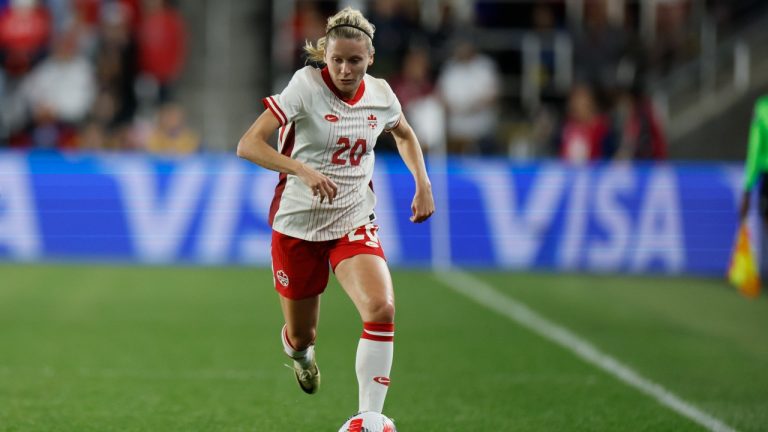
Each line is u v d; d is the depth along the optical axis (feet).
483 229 150.82
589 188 150.61
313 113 54.60
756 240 146.10
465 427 66.44
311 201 56.24
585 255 150.10
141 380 78.95
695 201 149.89
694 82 209.67
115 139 179.83
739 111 193.88
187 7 213.46
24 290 123.13
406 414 69.67
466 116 183.73
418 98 177.99
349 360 87.15
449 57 193.47
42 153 149.89
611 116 173.27
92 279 132.26
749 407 72.54
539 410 71.00
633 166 151.12
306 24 193.06
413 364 86.12
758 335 102.17
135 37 196.54
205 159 150.00
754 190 147.02
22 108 186.60
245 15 213.25
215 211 149.28
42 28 191.52
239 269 144.05
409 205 150.41
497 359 88.38
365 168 57.11
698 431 65.77
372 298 53.93
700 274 148.97
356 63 52.95
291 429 65.26
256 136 53.11
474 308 115.44
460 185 151.33
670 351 93.25
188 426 65.62
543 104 205.16
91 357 87.45
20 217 148.05
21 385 76.64
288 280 58.23
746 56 205.05
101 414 68.33
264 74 212.23
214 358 87.45
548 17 207.00
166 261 148.46
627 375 82.48
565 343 95.81
